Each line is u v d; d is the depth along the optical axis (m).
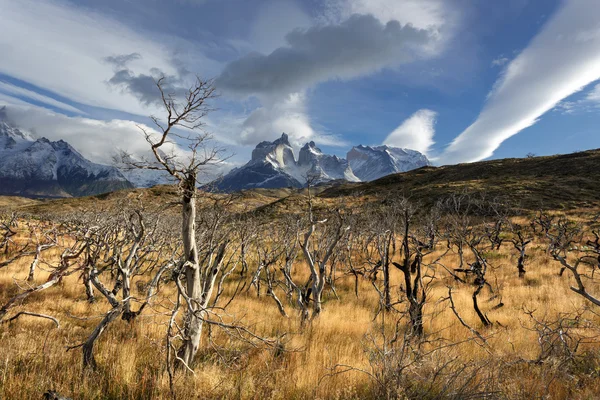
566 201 40.59
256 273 13.23
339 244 15.32
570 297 11.44
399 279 16.58
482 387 4.55
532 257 20.06
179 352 5.52
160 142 4.80
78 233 9.47
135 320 7.83
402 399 4.34
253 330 8.09
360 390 4.93
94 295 11.42
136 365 5.59
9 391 4.19
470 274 16.67
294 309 11.75
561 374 5.14
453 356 5.87
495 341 7.43
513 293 12.94
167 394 4.50
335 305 12.24
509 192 46.97
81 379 4.79
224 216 7.73
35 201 192.50
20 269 15.14
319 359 6.19
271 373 5.32
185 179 5.28
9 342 5.68
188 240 5.43
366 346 6.91
